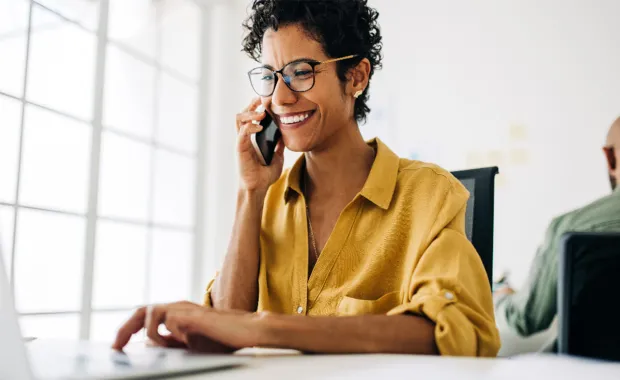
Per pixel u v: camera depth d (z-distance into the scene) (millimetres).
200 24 3592
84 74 2766
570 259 610
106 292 2883
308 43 1108
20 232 2412
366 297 1047
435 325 811
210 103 3588
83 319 2682
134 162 3098
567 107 2732
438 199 1042
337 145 1153
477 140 2924
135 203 3100
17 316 442
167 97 3316
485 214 1308
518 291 2686
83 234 2713
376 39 1239
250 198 1209
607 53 2678
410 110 3100
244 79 3543
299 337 725
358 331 754
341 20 1116
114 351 708
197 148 3543
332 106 1120
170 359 593
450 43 3049
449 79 3029
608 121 2637
